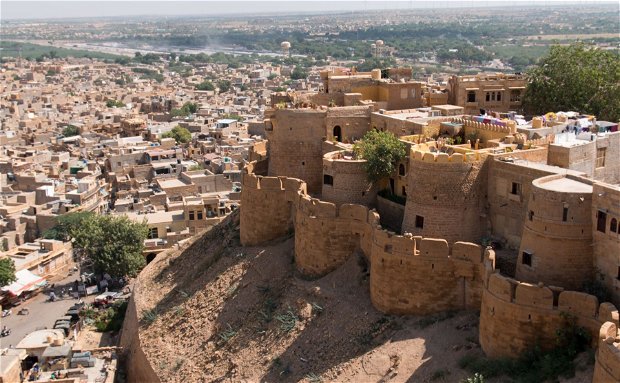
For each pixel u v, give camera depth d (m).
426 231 61.72
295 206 76.12
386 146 70.06
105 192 158.88
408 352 54.75
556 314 47.56
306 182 82.94
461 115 84.75
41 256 120.00
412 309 58.62
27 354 81.56
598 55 94.12
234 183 150.00
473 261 56.06
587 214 49.66
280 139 82.94
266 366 62.06
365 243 65.94
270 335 65.06
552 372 46.31
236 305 72.31
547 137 66.56
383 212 71.25
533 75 95.00
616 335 41.34
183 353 70.62
